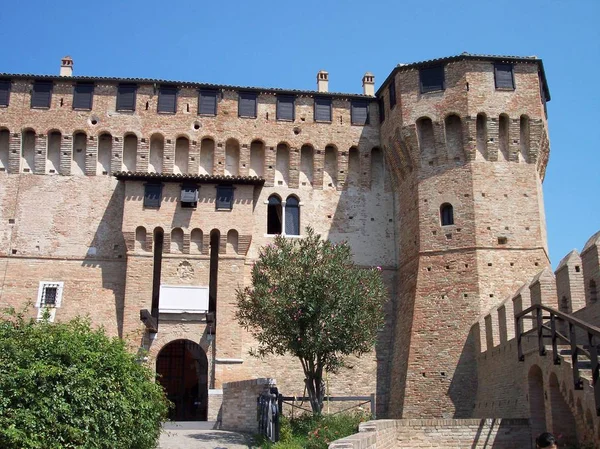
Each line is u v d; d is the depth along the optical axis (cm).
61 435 1784
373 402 3269
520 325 2898
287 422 2933
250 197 4719
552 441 1508
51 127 4859
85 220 4769
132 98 4966
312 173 5053
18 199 4762
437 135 4588
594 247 2442
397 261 4922
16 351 1836
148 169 4884
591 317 2467
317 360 3306
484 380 3769
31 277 4622
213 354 4444
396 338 4650
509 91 4594
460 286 4278
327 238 4928
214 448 2703
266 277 3353
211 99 5038
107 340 2103
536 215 4441
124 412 1969
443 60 4653
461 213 4428
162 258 4584
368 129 5150
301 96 5131
